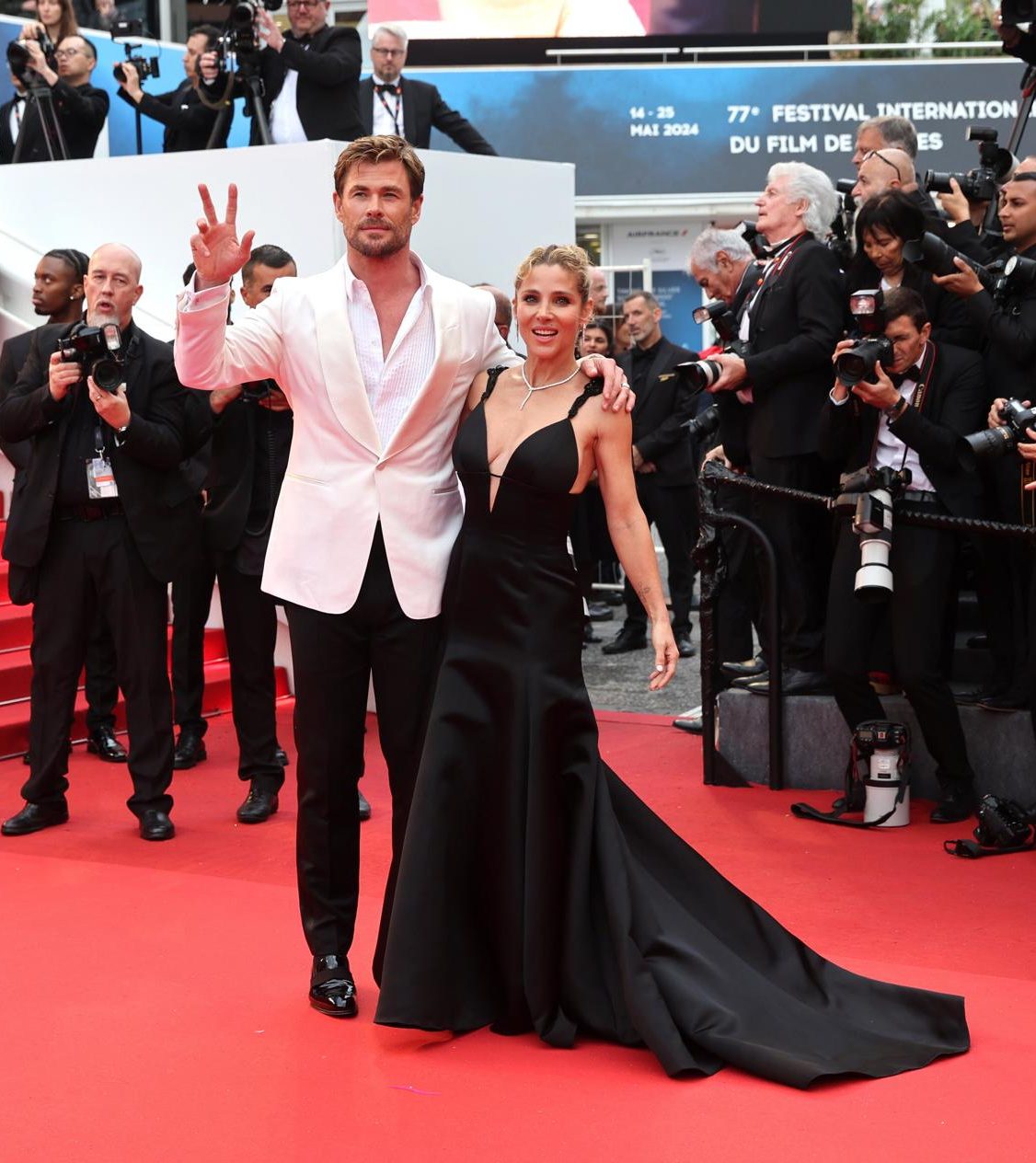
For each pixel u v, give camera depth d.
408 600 3.46
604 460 3.48
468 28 14.43
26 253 7.62
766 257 5.94
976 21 17.95
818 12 14.38
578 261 3.44
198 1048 3.46
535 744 3.42
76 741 6.61
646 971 3.33
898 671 5.23
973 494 5.18
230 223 3.26
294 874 4.85
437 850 3.41
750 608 6.86
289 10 7.86
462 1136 3.00
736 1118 3.06
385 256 3.38
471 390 3.55
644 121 13.59
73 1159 2.94
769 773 5.80
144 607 5.23
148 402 5.20
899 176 5.88
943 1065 3.30
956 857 4.88
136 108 8.30
